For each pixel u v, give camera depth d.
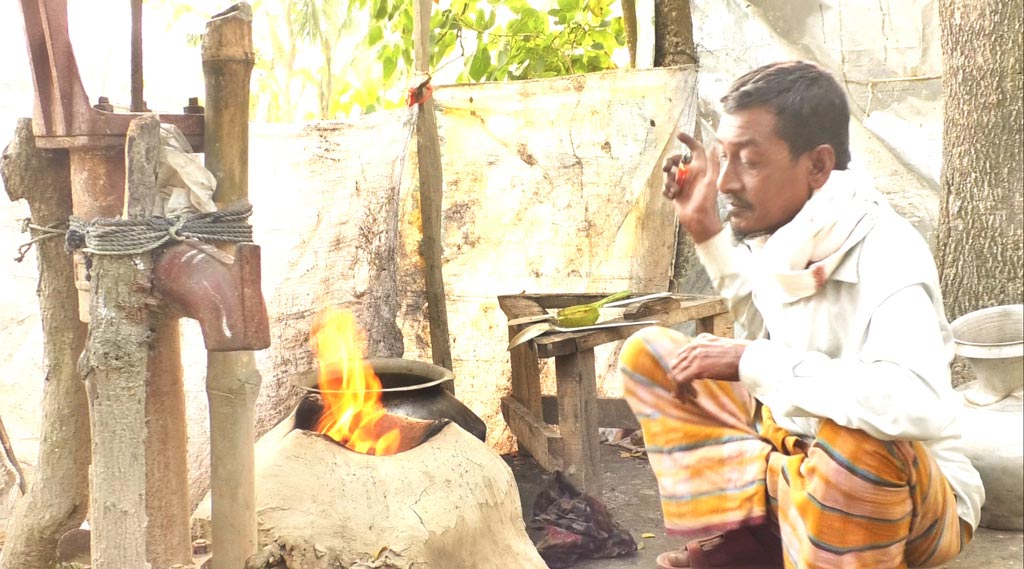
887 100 4.52
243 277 2.16
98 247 2.19
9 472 2.89
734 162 2.11
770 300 2.24
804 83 2.05
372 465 2.63
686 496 2.33
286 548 2.46
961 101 3.94
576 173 4.30
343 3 5.19
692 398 2.33
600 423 4.27
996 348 3.34
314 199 3.76
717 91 4.73
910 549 2.12
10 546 2.67
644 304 3.65
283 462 2.64
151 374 2.34
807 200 2.11
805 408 1.99
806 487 2.04
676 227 4.34
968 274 3.95
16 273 3.16
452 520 2.57
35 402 3.22
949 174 4.01
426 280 4.05
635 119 4.26
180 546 2.41
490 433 4.40
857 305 2.06
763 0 4.63
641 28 5.10
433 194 3.99
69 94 2.28
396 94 5.60
